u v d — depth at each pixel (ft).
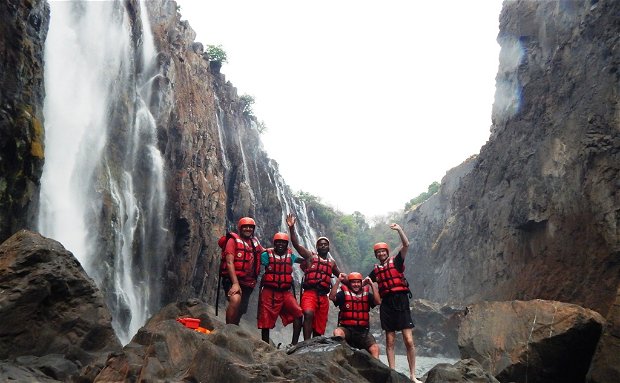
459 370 26.76
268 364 21.27
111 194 90.53
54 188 79.15
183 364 21.72
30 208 55.57
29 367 25.82
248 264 30.25
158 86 116.78
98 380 21.12
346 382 21.67
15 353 27.45
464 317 54.54
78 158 86.12
